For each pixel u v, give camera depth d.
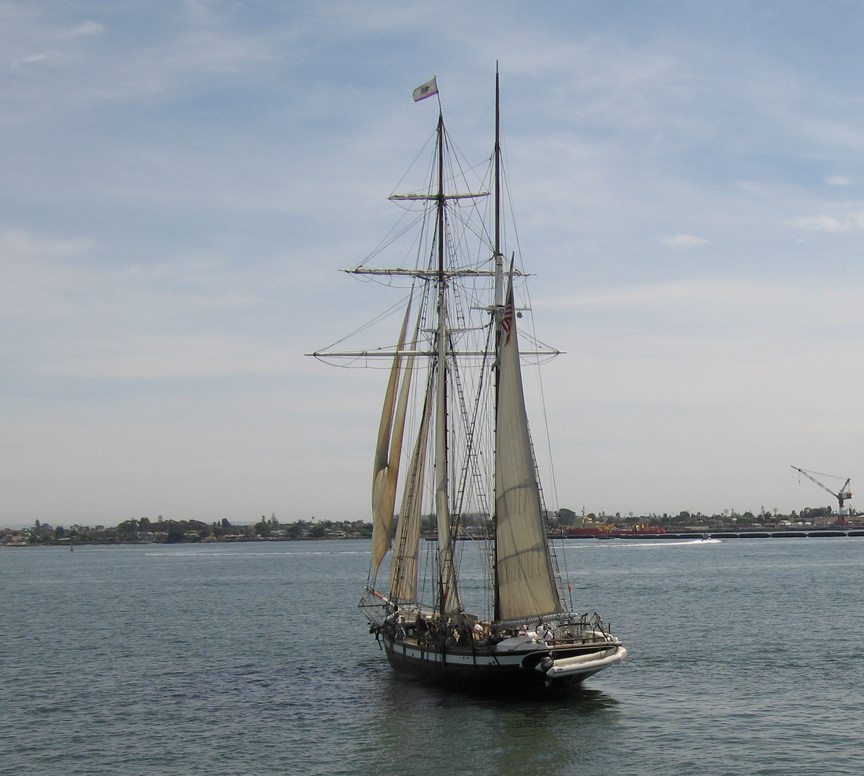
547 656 60.97
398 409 80.50
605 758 53.03
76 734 60.50
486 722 60.31
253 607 144.50
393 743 56.38
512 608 63.81
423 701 66.56
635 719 60.75
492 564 72.81
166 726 62.06
